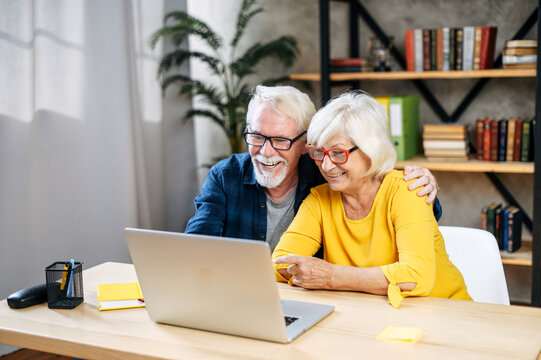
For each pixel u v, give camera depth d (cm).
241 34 395
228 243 130
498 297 186
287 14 414
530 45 306
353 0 381
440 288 175
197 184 421
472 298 188
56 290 159
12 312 157
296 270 165
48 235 314
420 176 174
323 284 164
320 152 171
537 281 307
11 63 288
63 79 318
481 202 366
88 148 331
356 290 163
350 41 388
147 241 140
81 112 327
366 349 128
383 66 352
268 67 423
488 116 357
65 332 144
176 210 408
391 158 170
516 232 324
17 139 293
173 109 400
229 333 140
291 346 132
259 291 131
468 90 362
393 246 173
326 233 182
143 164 370
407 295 158
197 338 139
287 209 205
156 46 383
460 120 365
